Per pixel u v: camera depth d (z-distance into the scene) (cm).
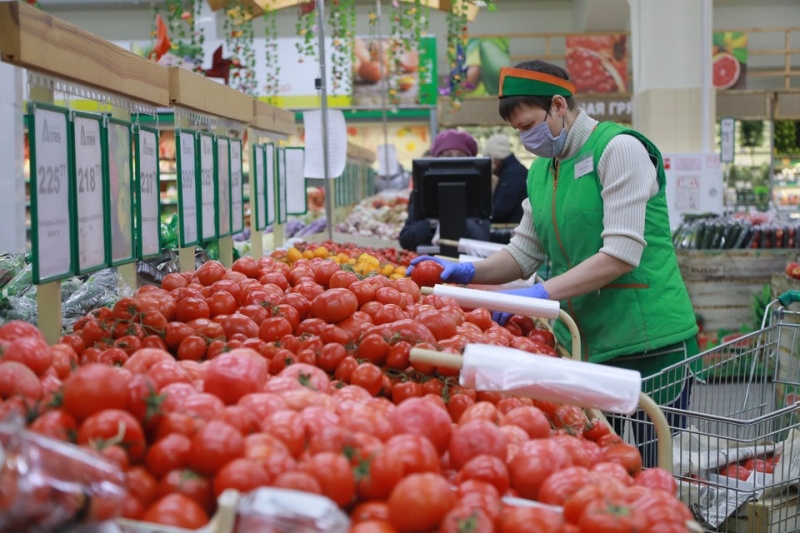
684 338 314
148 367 174
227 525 111
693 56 1042
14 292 320
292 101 1159
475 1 570
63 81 215
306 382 178
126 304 229
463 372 179
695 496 272
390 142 1245
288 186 533
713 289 749
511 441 160
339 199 882
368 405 175
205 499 131
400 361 208
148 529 117
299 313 249
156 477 133
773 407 303
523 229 369
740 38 1435
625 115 1288
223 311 253
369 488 134
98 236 233
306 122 507
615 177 307
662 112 1048
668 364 316
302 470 131
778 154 1450
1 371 155
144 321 226
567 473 146
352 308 244
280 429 142
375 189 1255
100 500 111
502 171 629
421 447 136
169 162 993
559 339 343
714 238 755
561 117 314
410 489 126
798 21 1598
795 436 299
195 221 329
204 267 294
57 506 107
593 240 321
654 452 293
